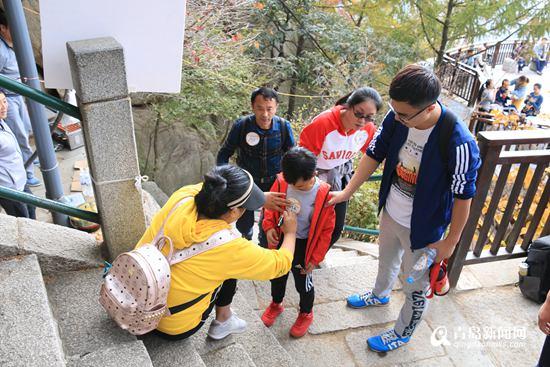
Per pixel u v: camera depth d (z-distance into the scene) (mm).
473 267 3213
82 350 1891
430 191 2072
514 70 15484
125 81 1946
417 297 2395
